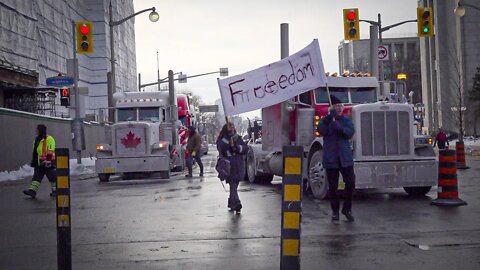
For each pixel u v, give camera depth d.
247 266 6.94
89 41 24.70
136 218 11.08
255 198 14.02
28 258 7.68
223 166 11.41
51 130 33.47
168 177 22.25
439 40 91.56
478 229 8.95
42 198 15.87
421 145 13.66
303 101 15.78
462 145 22.86
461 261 6.91
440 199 11.90
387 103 13.39
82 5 84.12
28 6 56.56
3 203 14.56
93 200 14.65
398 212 11.01
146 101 25.89
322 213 11.16
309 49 11.19
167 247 8.16
